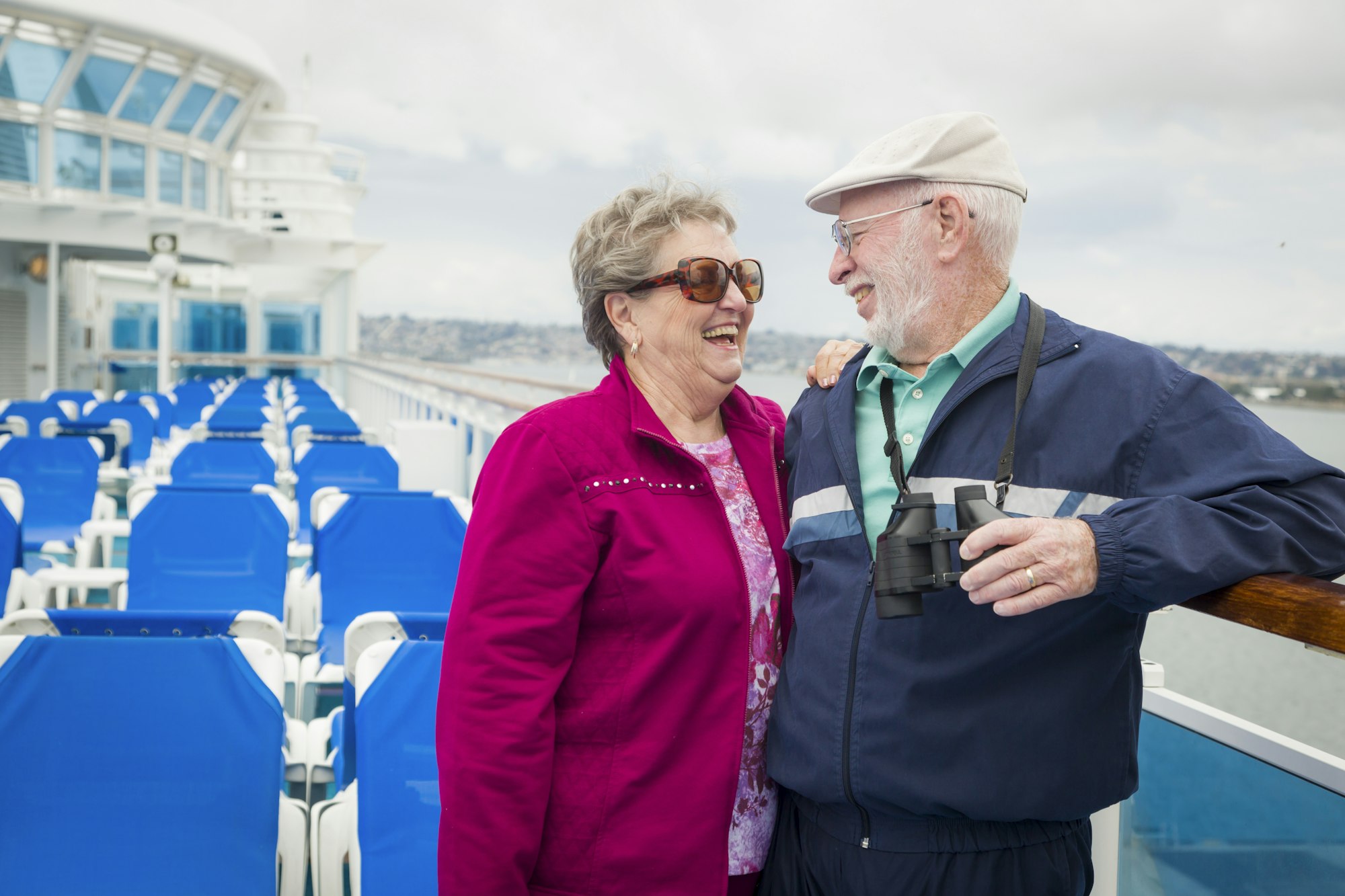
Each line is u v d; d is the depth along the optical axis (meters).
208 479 5.35
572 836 1.50
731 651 1.52
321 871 2.12
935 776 1.38
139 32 18.64
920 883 1.41
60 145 18.91
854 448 1.52
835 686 1.45
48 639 1.95
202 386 12.25
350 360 21.25
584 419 1.53
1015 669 1.36
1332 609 0.95
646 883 1.48
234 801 1.95
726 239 1.62
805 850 1.54
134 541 3.77
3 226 18.34
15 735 1.91
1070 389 1.36
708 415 1.68
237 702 1.97
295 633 3.85
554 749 1.52
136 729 1.94
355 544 3.70
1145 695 1.88
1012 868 1.41
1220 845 1.69
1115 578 1.11
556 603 1.46
